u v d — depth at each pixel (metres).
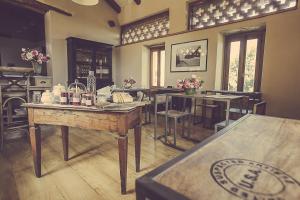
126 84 5.44
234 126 1.13
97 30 6.59
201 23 4.99
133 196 1.67
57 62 5.62
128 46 6.86
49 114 1.83
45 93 1.98
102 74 6.49
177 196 0.43
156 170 0.55
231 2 4.40
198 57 4.99
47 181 1.90
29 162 2.35
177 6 5.30
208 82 4.86
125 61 7.03
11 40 5.59
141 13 6.31
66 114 1.77
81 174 2.05
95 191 1.74
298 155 0.70
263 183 0.49
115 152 2.68
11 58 5.61
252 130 1.05
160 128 4.06
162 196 0.43
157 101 3.31
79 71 5.80
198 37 4.94
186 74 5.28
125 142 1.63
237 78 4.68
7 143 3.07
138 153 2.06
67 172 2.09
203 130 3.94
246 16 4.21
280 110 3.80
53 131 3.72
